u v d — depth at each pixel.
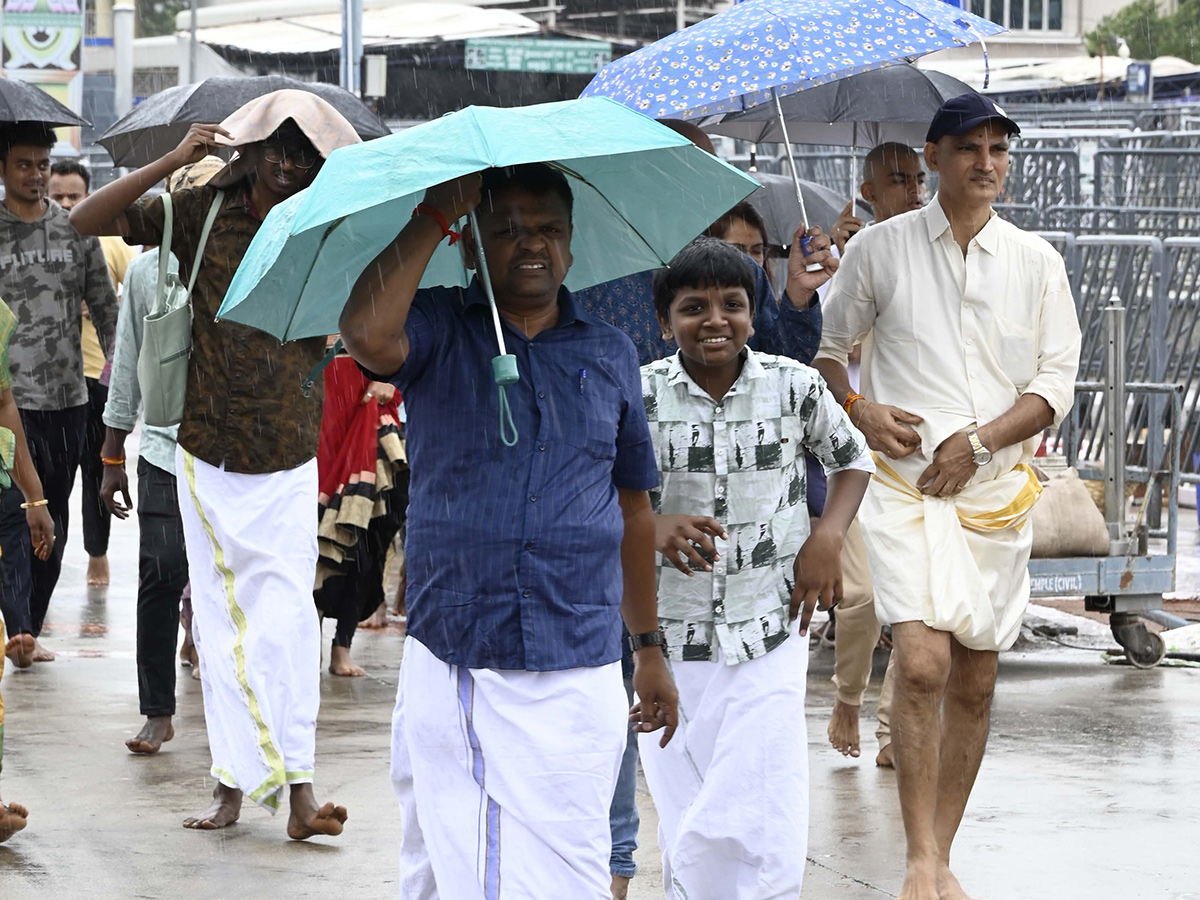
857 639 9.77
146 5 70.56
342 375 12.34
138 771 9.84
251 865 8.11
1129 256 18.61
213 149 8.58
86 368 15.16
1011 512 7.85
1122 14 54.88
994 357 7.87
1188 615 15.08
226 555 8.56
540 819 5.29
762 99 9.35
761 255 8.32
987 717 7.93
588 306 7.38
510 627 5.29
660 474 6.45
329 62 44.41
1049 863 8.18
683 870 6.45
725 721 6.37
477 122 5.14
